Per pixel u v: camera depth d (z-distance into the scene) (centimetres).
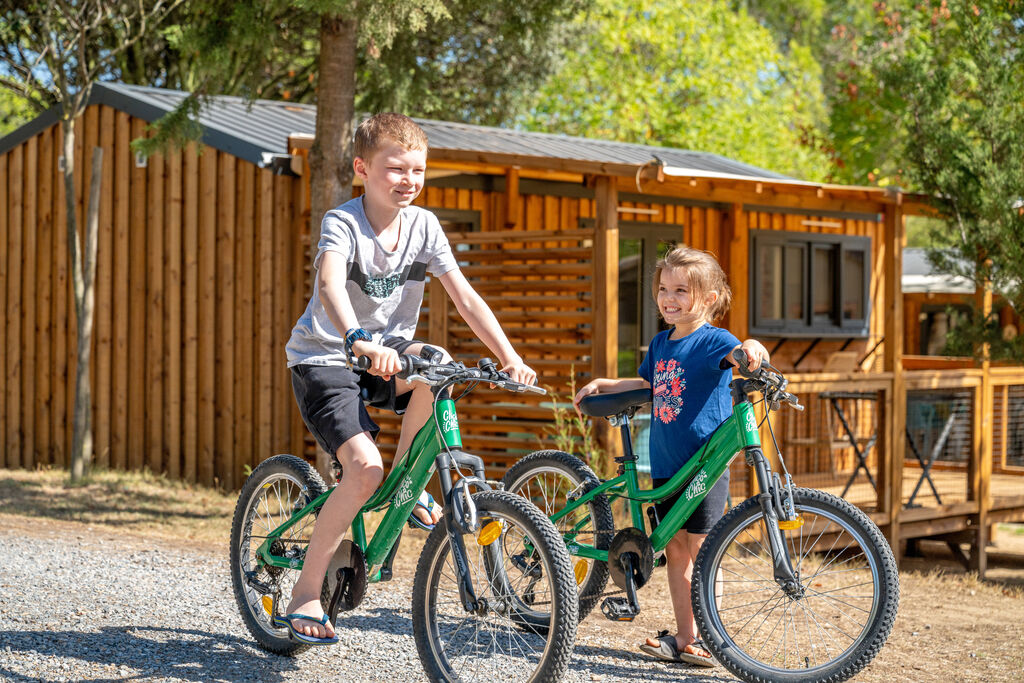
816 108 2977
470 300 367
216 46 745
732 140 2538
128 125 1075
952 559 1121
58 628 425
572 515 438
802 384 874
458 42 1711
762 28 2709
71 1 1031
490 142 1162
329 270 339
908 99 966
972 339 954
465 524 322
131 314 1075
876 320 1391
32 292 1146
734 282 1246
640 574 389
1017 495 1092
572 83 2444
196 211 1037
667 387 402
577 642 437
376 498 367
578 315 848
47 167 1134
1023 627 553
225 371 1021
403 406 365
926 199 961
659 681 383
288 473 413
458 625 364
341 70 770
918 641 489
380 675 380
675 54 2509
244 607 418
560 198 1139
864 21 3281
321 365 357
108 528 725
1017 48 968
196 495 939
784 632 422
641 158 1254
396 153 347
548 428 854
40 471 1071
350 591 355
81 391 969
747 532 397
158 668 377
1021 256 880
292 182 986
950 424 1039
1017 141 909
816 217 1332
